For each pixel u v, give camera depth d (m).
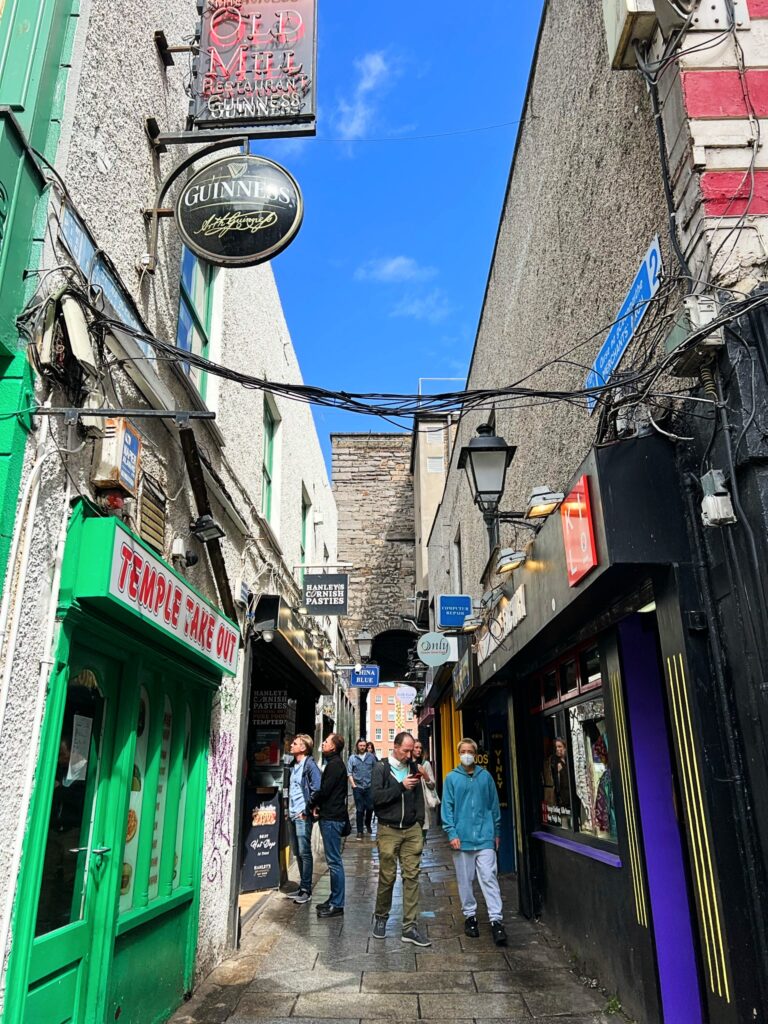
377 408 4.08
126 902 4.09
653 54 3.95
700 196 3.53
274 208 4.43
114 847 3.75
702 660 3.44
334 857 7.44
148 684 4.51
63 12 3.70
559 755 6.59
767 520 3.04
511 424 8.66
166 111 5.16
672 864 4.27
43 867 3.20
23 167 3.13
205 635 4.93
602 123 5.10
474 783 6.66
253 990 5.11
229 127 5.01
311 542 12.93
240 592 6.81
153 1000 4.31
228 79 5.10
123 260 4.28
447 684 15.51
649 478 3.79
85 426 3.51
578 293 5.78
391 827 6.56
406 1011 4.69
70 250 3.45
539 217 7.11
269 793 9.01
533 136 7.34
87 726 3.69
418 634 23.81
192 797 5.27
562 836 6.39
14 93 3.40
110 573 3.31
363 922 7.11
